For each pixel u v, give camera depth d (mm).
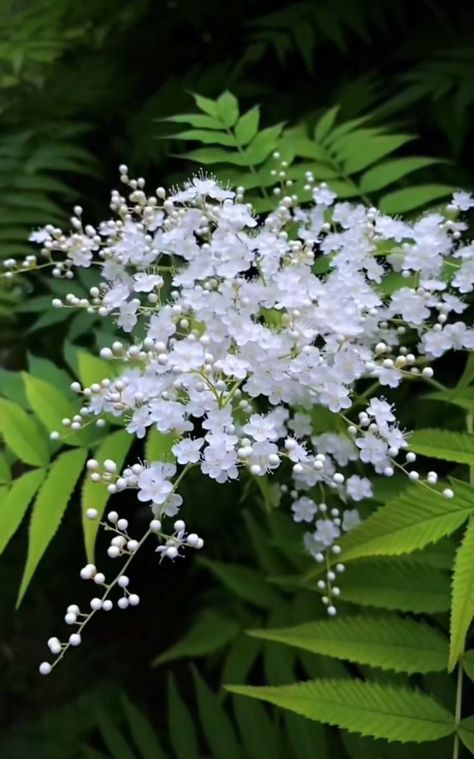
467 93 725
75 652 917
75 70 946
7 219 759
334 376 577
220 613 692
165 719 838
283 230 653
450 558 602
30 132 821
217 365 562
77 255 623
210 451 556
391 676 624
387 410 580
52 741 805
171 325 581
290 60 865
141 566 935
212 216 606
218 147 719
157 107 860
